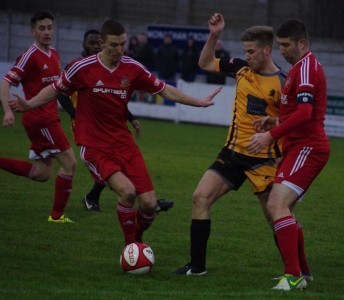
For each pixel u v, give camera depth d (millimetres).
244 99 17141
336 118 52625
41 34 22172
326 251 20438
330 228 23609
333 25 66938
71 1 74375
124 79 17484
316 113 16031
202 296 14922
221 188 17125
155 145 42250
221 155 17266
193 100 17938
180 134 48094
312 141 16031
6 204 24781
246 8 69312
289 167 16047
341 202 28406
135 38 58531
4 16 66688
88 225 22203
